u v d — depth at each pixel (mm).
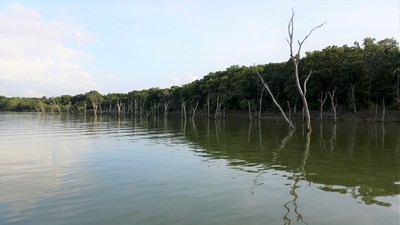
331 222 10516
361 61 78500
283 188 14508
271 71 102562
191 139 35938
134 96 176875
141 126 62281
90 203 12602
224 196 13336
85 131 48906
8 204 12586
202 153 25078
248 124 66688
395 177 16578
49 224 10492
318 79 83938
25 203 12695
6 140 35781
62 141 34500
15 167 20000
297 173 17578
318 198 13000
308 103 90375
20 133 45469
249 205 12188
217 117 106625
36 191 14406
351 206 12031
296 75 45344
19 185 15484
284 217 10938
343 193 13695
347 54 84062
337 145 29734
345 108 83750
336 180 15945
